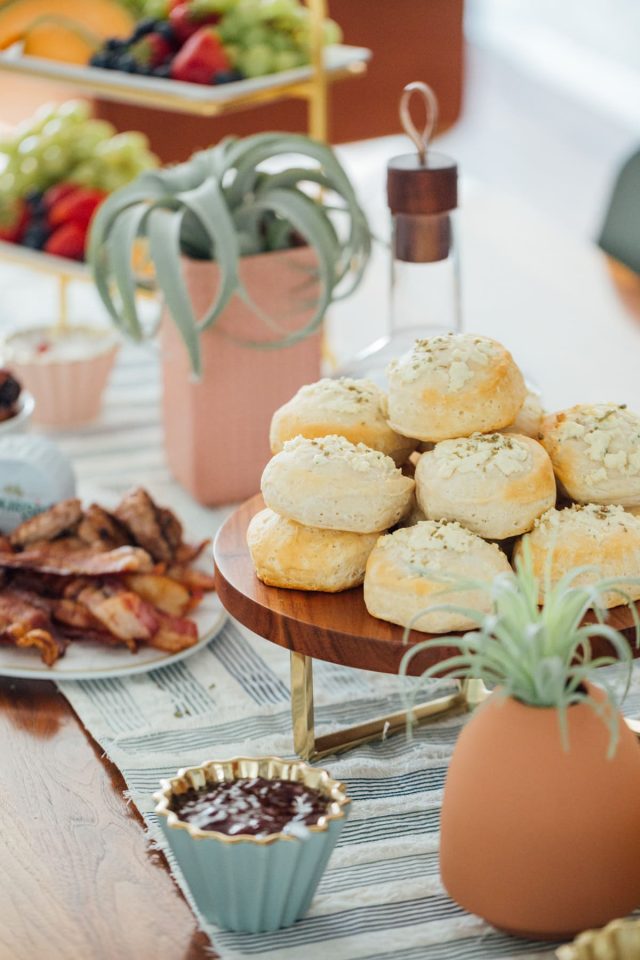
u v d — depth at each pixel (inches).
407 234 51.6
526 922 39.8
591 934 36.6
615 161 156.0
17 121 120.6
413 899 42.1
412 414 44.5
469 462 43.6
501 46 194.7
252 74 68.2
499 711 39.8
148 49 69.6
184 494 62.0
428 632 43.0
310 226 58.0
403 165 51.3
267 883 40.1
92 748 47.4
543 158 157.4
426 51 122.0
